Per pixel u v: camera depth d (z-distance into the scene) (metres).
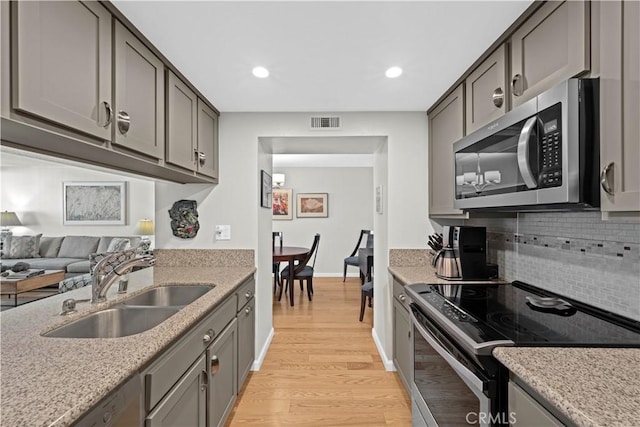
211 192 2.72
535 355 0.95
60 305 1.50
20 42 0.90
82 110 1.14
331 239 6.63
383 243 2.87
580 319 1.28
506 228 2.11
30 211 5.61
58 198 5.60
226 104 2.51
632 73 0.88
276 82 2.10
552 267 1.67
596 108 1.02
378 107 2.59
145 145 1.57
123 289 1.81
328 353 2.96
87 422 0.77
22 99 0.90
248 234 2.71
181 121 1.98
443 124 2.34
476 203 1.63
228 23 1.45
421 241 2.69
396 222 2.69
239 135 2.72
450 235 2.18
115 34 1.33
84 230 5.62
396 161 2.69
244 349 2.30
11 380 0.82
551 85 1.23
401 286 2.26
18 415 0.67
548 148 1.10
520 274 1.96
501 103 1.57
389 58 1.79
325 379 2.51
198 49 1.68
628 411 0.67
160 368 1.10
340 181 6.62
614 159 0.94
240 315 2.19
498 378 1.00
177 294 2.05
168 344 1.19
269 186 3.21
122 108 1.37
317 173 6.63
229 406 1.93
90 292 1.76
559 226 1.62
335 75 1.99
